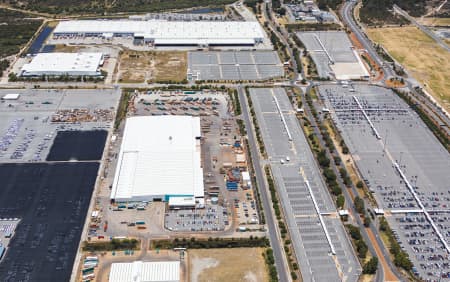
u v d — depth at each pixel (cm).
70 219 18825
